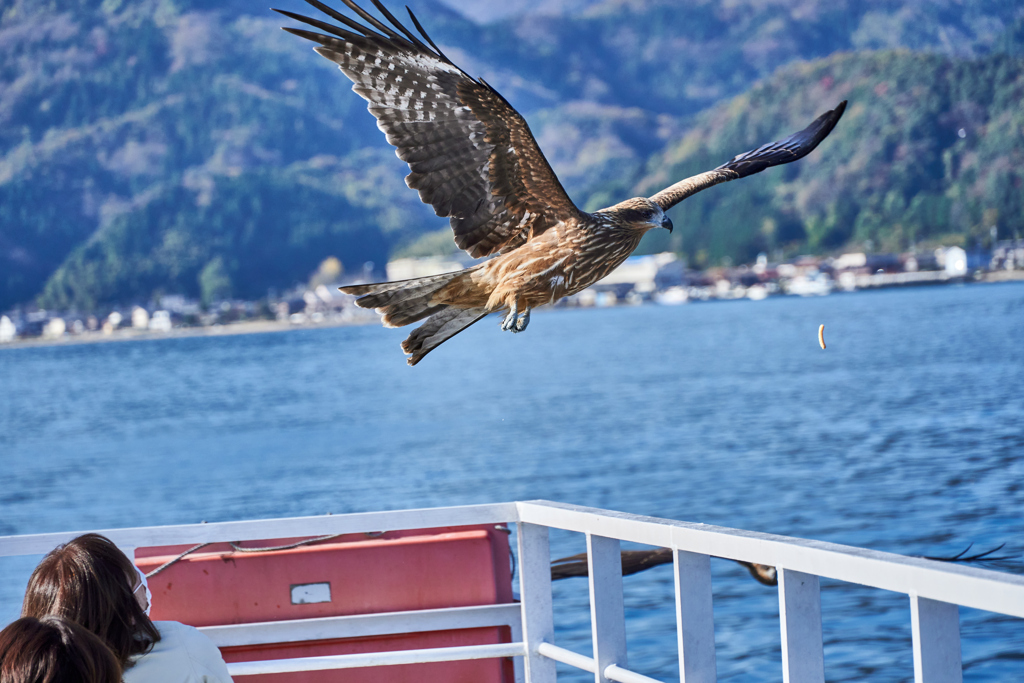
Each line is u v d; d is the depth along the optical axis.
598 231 5.44
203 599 5.50
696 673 3.34
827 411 41.19
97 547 3.53
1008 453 27.88
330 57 4.89
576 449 35.25
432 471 32.84
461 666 5.39
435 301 5.54
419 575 5.47
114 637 3.47
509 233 5.51
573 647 12.58
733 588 14.48
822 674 2.94
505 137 5.22
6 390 95.69
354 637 5.39
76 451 47.03
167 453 44.03
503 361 90.19
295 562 5.48
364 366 99.69
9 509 32.28
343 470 34.69
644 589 14.42
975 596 2.40
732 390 52.50
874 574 2.65
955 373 53.50
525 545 4.24
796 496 23.61
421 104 5.06
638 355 85.56
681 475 28.25
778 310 150.62
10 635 2.80
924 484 23.72
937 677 2.55
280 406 63.22
